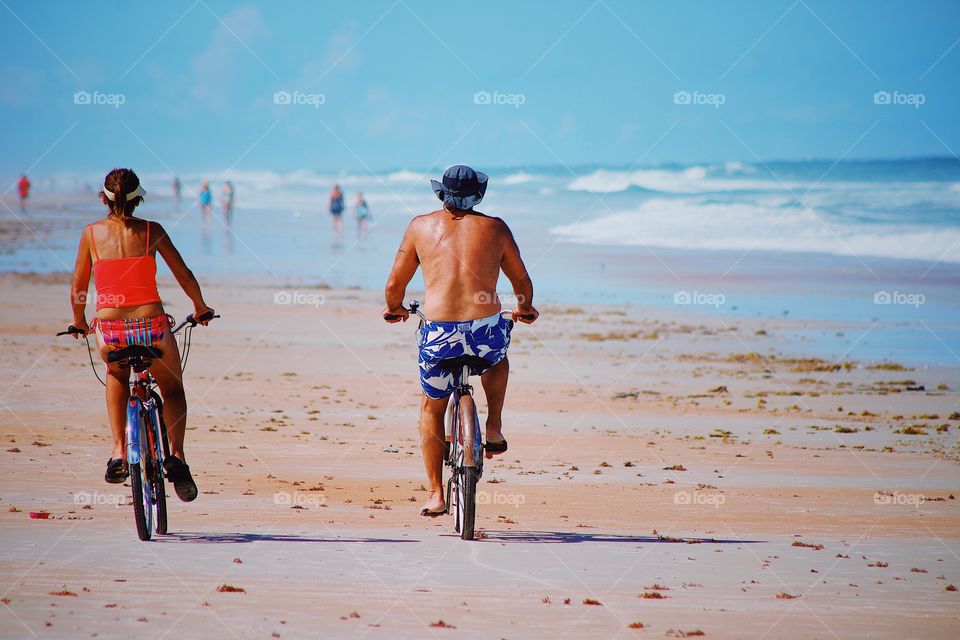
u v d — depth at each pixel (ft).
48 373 71.56
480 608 25.32
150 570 27.91
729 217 224.53
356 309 119.24
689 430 59.36
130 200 31.53
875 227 200.34
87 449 47.52
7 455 45.39
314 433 54.80
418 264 33.76
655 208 247.09
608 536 34.86
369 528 34.81
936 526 37.73
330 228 235.20
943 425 61.72
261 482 42.57
